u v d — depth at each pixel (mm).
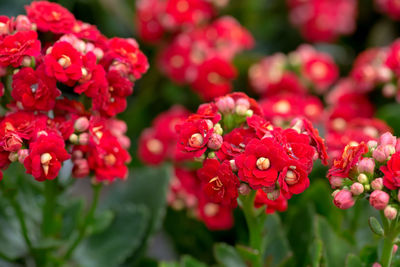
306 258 341
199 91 510
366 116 475
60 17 314
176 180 419
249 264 333
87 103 316
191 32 538
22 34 299
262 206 305
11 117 298
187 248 429
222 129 300
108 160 319
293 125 293
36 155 286
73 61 298
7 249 362
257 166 272
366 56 495
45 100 298
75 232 375
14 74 298
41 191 363
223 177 274
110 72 306
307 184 270
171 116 474
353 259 310
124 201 411
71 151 315
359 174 276
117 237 383
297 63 529
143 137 486
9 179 336
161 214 397
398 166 269
